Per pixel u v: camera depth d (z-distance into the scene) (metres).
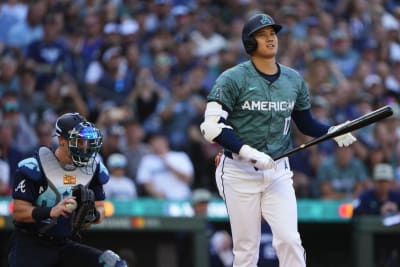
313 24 67.06
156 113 55.25
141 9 64.44
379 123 55.53
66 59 56.94
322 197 50.00
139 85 55.47
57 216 26.73
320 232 45.94
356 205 44.03
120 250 42.25
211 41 63.88
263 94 27.22
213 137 26.66
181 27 63.62
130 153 49.12
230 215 27.80
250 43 27.19
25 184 27.39
